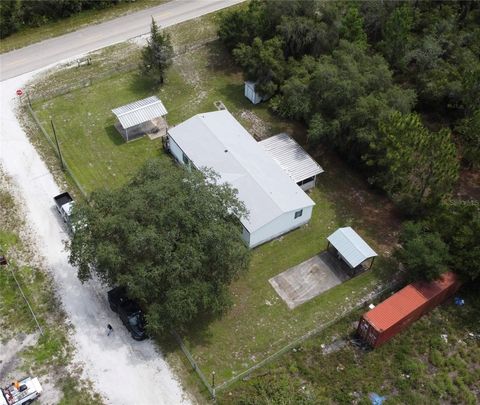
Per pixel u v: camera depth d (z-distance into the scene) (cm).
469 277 4075
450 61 5662
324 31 5688
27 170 5012
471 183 5066
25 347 3766
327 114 4994
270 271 4297
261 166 4725
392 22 5597
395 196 4703
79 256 3697
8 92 5825
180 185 3797
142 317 3831
